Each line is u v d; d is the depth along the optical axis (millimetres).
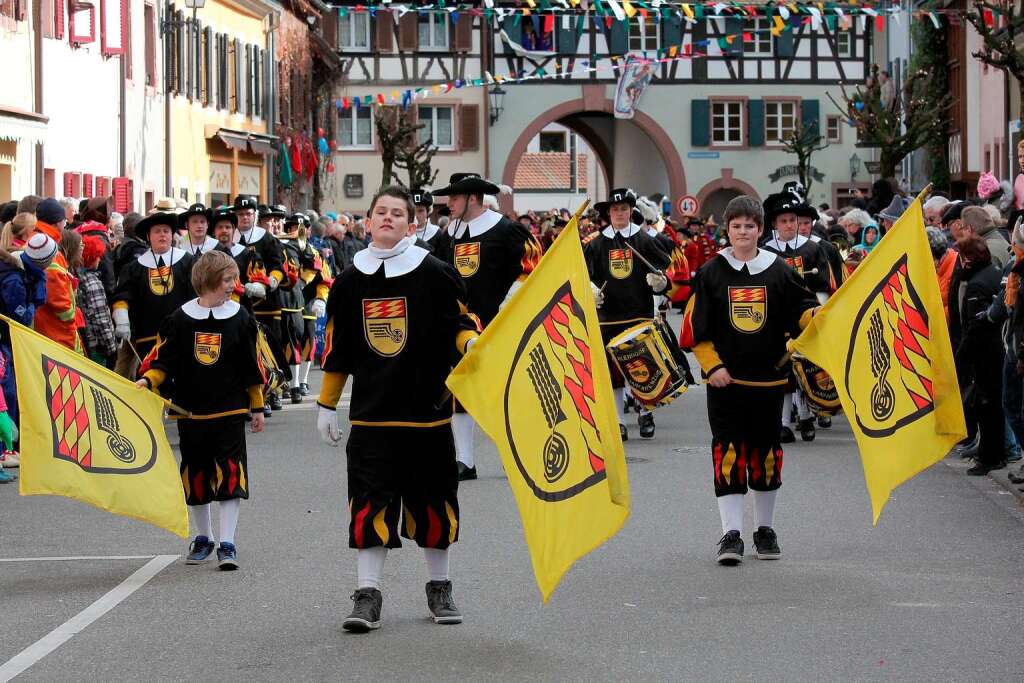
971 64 48250
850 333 9586
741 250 10164
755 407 10133
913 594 9125
